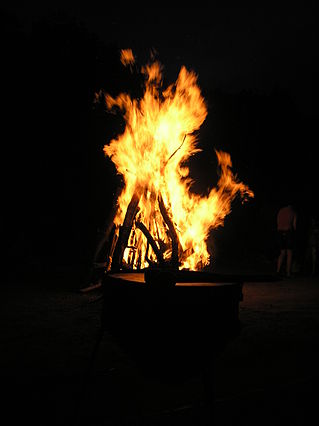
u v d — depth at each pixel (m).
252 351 4.48
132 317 2.71
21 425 2.78
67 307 6.72
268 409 3.10
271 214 16.30
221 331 2.67
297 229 14.44
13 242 13.59
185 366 2.59
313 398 3.29
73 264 12.73
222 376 3.76
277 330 5.42
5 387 3.39
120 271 3.43
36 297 7.57
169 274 2.60
